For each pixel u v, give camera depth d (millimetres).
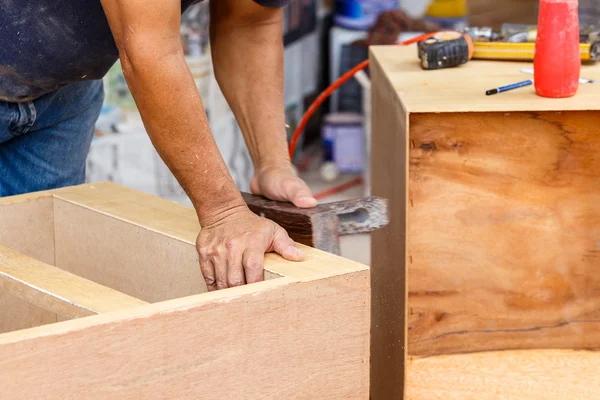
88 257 1672
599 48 1924
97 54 1558
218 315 1123
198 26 3262
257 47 1641
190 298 1120
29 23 1499
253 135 1649
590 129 1646
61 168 1991
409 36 4512
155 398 1096
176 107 1228
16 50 1543
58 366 1019
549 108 1568
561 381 1710
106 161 3154
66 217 1696
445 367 1747
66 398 1030
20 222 1686
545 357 1761
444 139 1649
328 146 4750
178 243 1470
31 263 1332
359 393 1284
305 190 1530
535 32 2031
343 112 4840
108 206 1645
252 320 1155
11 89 1662
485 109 1568
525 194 1686
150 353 1080
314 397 1242
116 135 3158
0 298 1605
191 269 1460
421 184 1674
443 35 2018
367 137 3875
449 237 1705
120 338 1054
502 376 1726
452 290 1737
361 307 1257
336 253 1446
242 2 1588
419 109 1562
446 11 5008
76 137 1992
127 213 1599
